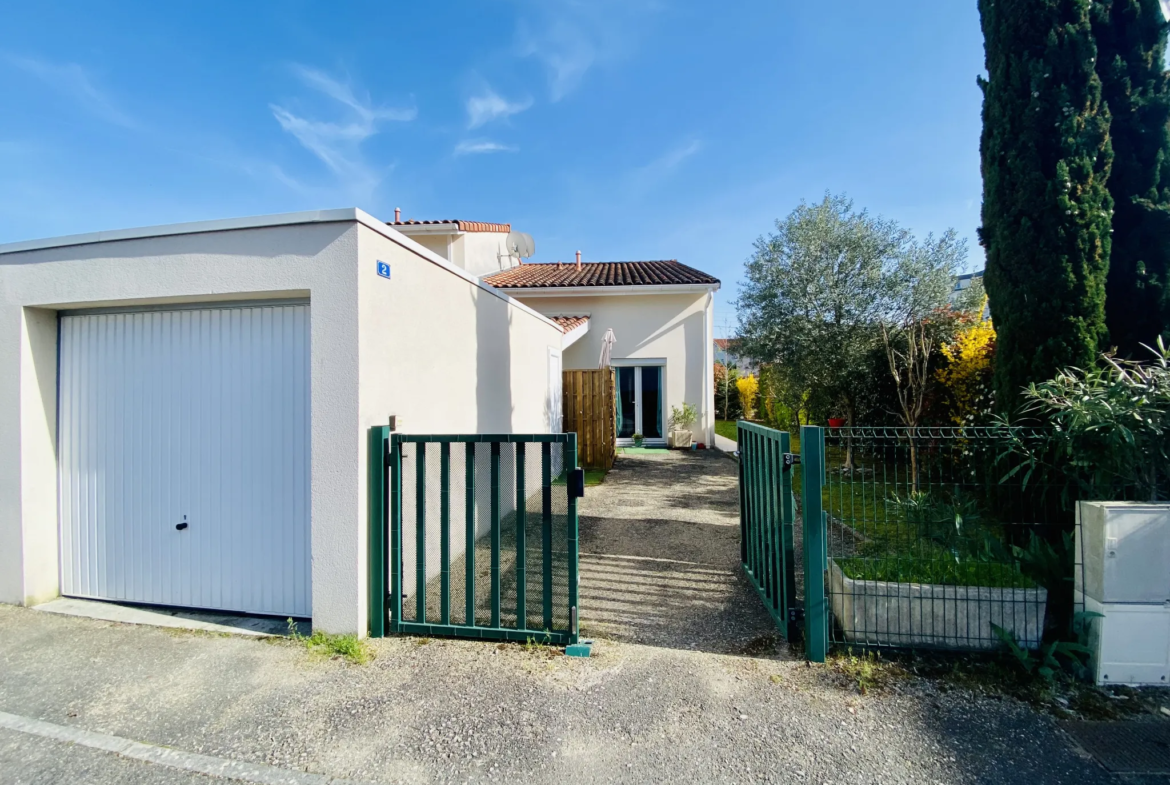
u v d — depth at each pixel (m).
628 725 2.68
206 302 4.11
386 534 3.78
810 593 3.30
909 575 3.53
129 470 4.34
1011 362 4.32
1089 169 4.03
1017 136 4.31
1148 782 2.23
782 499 3.60
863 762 2.38
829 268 9.22
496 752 2.48
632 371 14.49
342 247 3.61
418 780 2.31
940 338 8.13
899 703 2.84
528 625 3.86
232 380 4.10
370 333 3.74
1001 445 3.78
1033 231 4.18
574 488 3.50
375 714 2.80
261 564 4.05
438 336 4.98
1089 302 4.02
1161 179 4.14
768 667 3.25
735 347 10.91
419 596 3.76
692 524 6.78
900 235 9.17
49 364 4.46
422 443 3.74
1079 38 4.10
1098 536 3.01
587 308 14.44
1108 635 2.95
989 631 3.28
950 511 3.87
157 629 3.88
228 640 3.68
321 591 3.67
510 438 3.61
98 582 4.42
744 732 2.61
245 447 4.08
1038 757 2.40
